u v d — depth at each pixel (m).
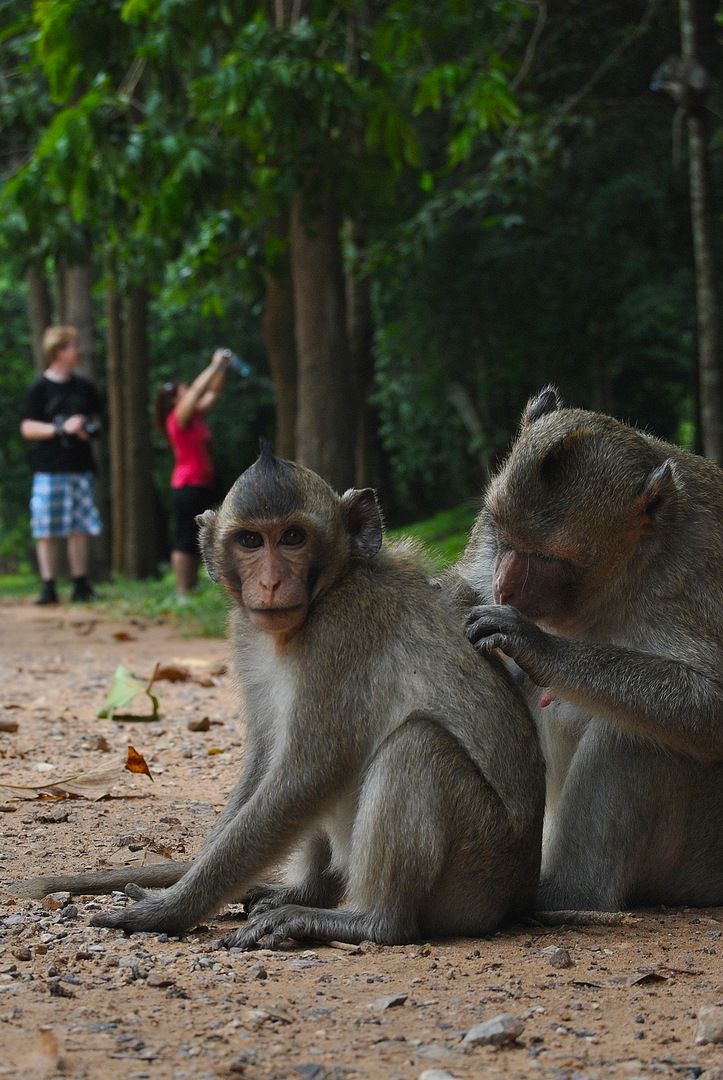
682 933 4.59
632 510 4.73
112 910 4.57
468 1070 3.16
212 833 4.62
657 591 4.82
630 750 4.92
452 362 24.72
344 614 4.47
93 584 25.91
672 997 3.76
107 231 15.94
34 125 17.91
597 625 4.95
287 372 18.22
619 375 31.22
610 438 4.83
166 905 4.34
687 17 13.34
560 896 4.94
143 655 12.37
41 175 14.36
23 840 5.57
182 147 13.62
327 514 4.48
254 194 14.87
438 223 18.88
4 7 18.36
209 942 4.29
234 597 4.72
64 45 13.35
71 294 24.83
